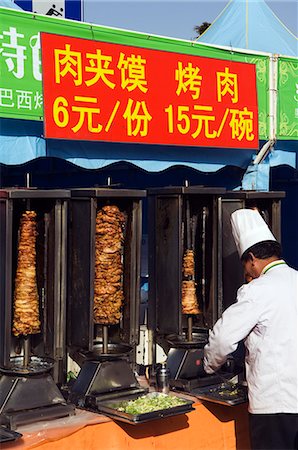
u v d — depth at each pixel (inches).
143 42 162.4
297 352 131.1
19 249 129.9
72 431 122.2
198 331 163.6
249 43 233.8
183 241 159.8
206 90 175.6
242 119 185.0
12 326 130.6
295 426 130.7
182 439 138.8
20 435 114.7
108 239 138.3
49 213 133.3
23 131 146.6
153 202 157.6
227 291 164.9
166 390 147.5
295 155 209.2
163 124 165.9
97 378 136.2
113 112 155.6
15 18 139.9
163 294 156.3
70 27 148.9
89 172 240.1
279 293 132.1
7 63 139.1
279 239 169.5
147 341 160.2
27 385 126.0
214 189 154.8
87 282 135.3
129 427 130.3
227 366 160.9
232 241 163.9
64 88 146.6
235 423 149.2
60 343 134.4
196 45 174.2
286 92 197.9
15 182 252.2
